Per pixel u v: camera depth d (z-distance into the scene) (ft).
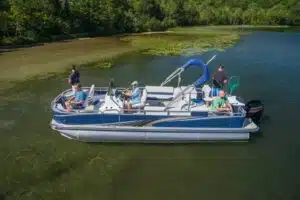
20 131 42.16
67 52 99.71
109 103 41.01
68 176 32.63
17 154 36.47
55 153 37.04
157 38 138.10
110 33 157.38
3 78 67.72
